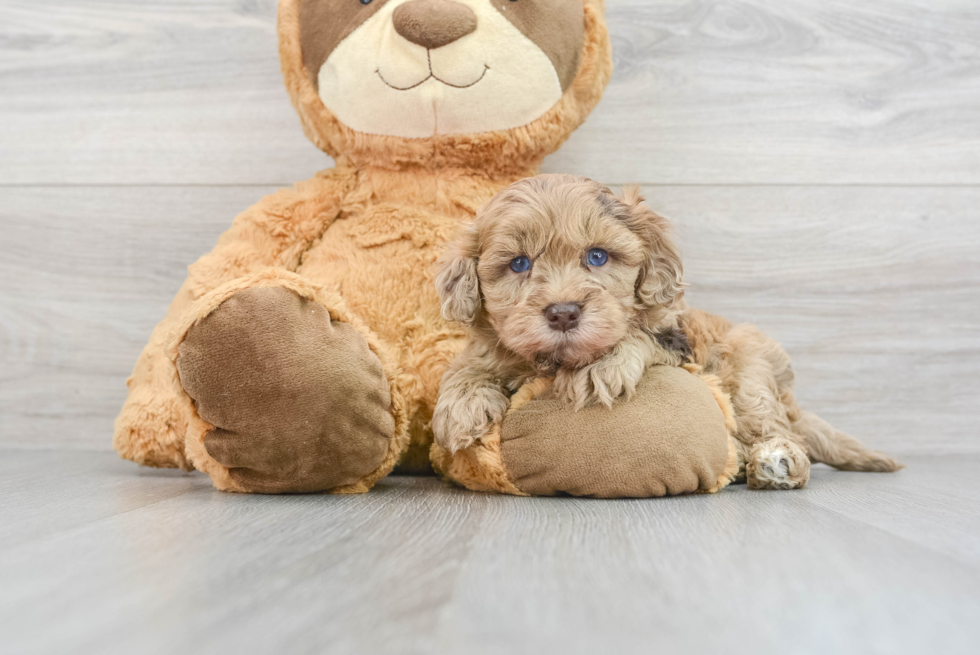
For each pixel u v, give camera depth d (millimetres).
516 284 552
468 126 640
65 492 567
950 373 771
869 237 772
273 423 533
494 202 567
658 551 420
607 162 776
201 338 529
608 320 532
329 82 643
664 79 772
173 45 783
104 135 787
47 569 395
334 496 552
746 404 607
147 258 787
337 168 686
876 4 769
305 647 311
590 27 658
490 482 562
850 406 772
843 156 773
